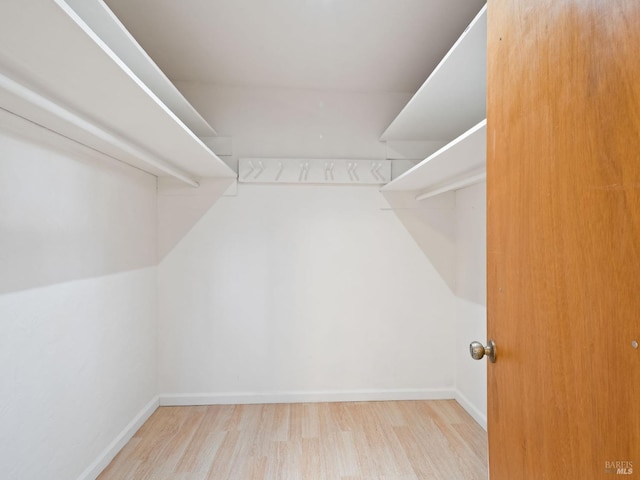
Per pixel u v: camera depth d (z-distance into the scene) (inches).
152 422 78.4
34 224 46.5
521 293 25.3
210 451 66.9
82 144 56.0
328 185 91.1
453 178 72.6
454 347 92.8
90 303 58.9
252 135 90.3
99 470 60.2
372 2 56.8
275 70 80.8
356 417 81.1
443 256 93.0
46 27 25.4
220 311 89.0
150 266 83.4
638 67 15.5
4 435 41.4
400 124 77.7
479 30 40.4
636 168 15.6
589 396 18.4
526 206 24.6
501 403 28.4
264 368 89.7
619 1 16.5
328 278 91.2
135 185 75.9
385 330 92.0
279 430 74.9
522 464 25.1
